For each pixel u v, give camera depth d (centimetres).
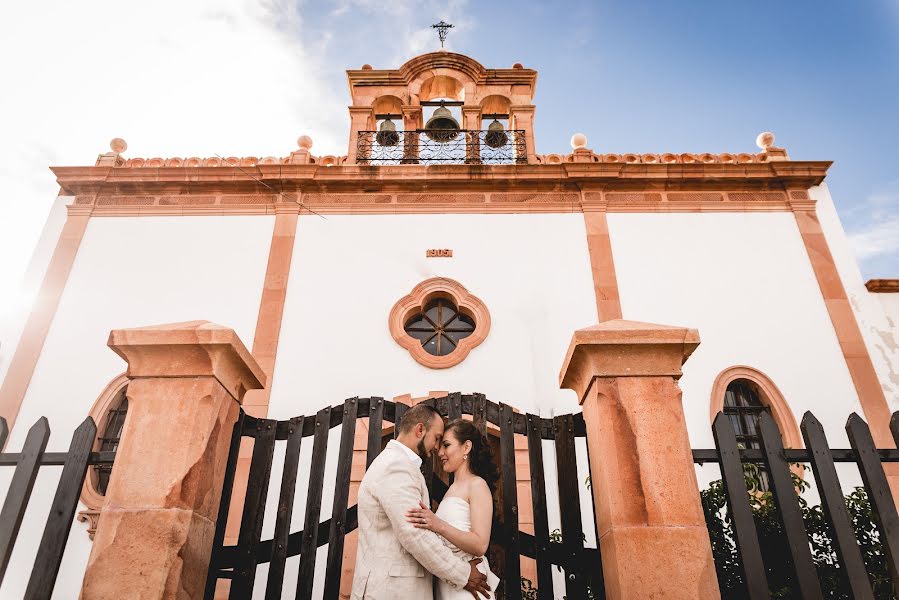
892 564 235
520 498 664
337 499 290
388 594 219
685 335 280
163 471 257
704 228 881
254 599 608
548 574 275
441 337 821
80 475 262
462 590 229
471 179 907
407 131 977
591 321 804
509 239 873
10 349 768
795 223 882
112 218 882
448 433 275
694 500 252
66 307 802
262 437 310
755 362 770
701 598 234
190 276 833
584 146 969
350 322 802
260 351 771
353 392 750
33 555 633
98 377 752
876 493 247
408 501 231
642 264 848
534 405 745
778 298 819
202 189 909
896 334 787
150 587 233
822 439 261
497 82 1055
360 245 866
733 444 266
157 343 277
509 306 816
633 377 278
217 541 283
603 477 264
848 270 839
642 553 241
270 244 863
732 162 913
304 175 902
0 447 265
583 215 892
